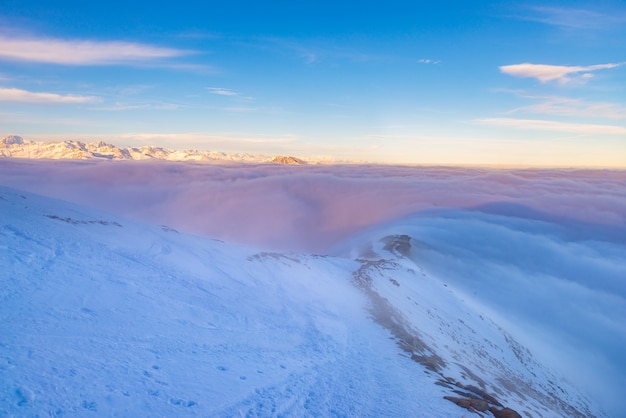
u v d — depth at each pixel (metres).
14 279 11.55
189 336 10.66
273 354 10.89
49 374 6.61
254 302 16.84
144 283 14.59
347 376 10.17
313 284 25.12
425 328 23.17
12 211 18.81
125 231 22.50
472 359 22.02
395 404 8.59
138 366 7.82
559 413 20.70
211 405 6.86
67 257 14.88
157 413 6.20
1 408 5.38
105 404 6.10
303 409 7.50
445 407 8.86
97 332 9.26
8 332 8.12
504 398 14.65
